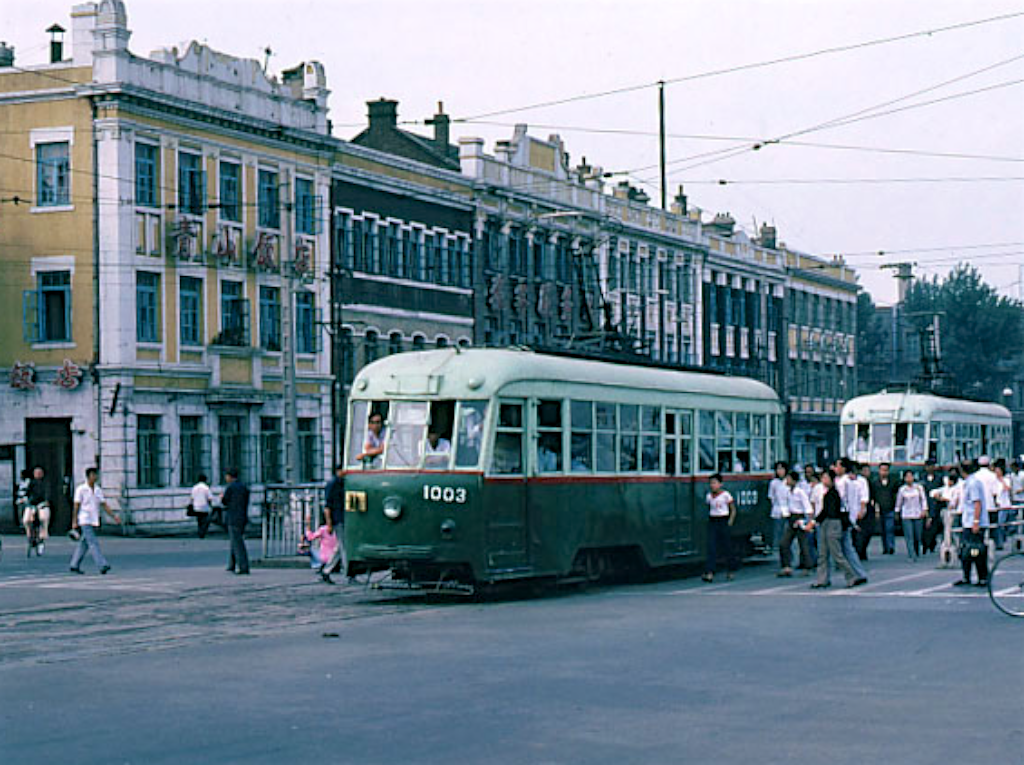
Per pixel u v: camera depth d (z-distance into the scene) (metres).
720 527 26.06
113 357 44.25
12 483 45.03
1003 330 126.12
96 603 21.80
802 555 27.55
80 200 44.69
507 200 63.72
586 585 24.58
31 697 12.30
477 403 21.38
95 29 44.41
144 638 16.83
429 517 21.12
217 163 48.25
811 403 94.81
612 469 24.25
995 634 16.62
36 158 45.22
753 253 87.88
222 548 38.78
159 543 40.97
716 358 82.44
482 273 62.16
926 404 44.59
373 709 11.57
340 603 21.55
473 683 12.93
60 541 41.91
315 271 52.72
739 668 13.85
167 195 46.19
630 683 12.91
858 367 130.62
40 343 44.97
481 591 23.30
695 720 11.06
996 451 52.09
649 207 76.19
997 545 31.58
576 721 11.02
